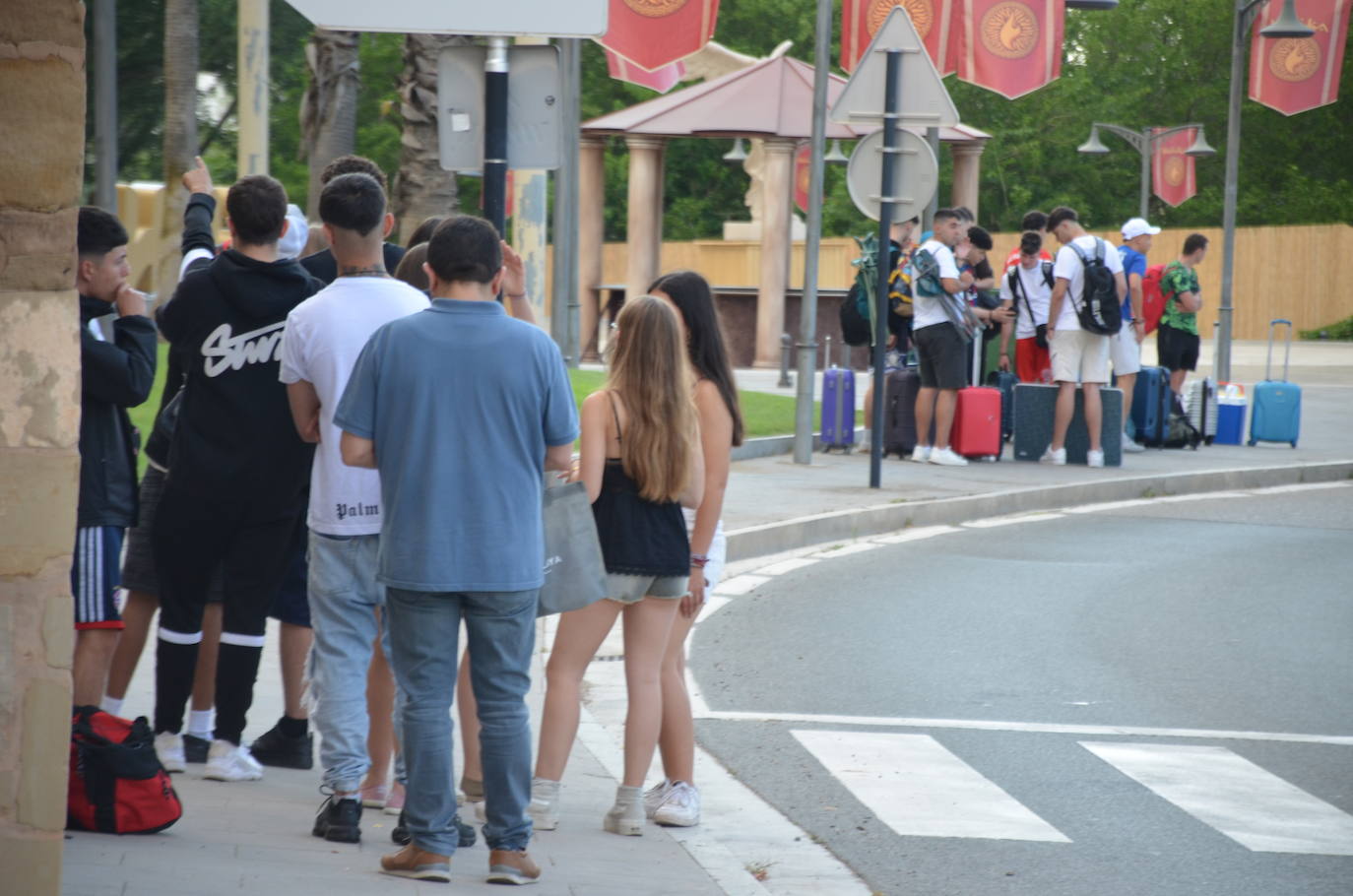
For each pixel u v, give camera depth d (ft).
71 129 33.63
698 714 70.95
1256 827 56.75
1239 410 182.60
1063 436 154.71
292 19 378.53
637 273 255.09
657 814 55.31
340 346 48.83
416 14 64.90
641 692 53.06
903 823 56.39
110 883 40.52
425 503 42.91
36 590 34.09
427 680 44.27
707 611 93.30
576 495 49.49
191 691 57.26
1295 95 227.61
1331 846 54.90
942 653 83.82
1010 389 162.91
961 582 103.65
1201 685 77.97
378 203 49.75
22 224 33.55
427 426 42.93
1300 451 177.06
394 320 44.21
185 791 52.95
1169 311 176.86
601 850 50.57
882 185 131.95
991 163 577.43
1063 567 109.81
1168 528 129.18
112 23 121.39
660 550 51.83
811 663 81.20
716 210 551.59
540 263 154.61
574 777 60.80
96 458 51.78
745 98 244.63
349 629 49.49
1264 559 114.83
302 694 57.52
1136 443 174.81
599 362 265.34
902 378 156.25
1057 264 152.56
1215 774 63.21
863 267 154.51
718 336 54.44
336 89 145.18
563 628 52.80
